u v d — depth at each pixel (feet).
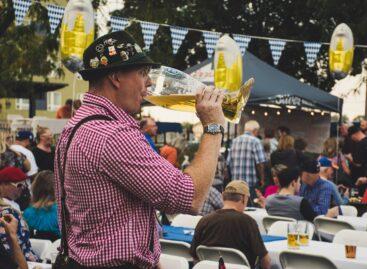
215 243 21.70
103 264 8.84
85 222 8.96
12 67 64.34
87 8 30.32
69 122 9.45
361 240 24.47
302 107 50.78
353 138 43.52
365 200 35.88
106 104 9.24
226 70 37.32
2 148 48.39
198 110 9.36
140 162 8.84
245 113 59.62
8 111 108.68
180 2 85.40
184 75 10.07
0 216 18.83
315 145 60.70
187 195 8.81
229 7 87.66
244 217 21.75
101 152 8.86
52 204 23.97
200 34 86.38
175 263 18.56
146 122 35.19
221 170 41.06
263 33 88.38
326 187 31.60
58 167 9.41
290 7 86.63
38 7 55.77
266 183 40.65
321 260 20.49
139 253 8.89
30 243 20.84
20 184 23.11
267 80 48.78
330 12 75.36
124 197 8.93
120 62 9.19
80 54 30.27
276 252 22.36
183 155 50.03
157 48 80.79
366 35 74.79
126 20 34.50
